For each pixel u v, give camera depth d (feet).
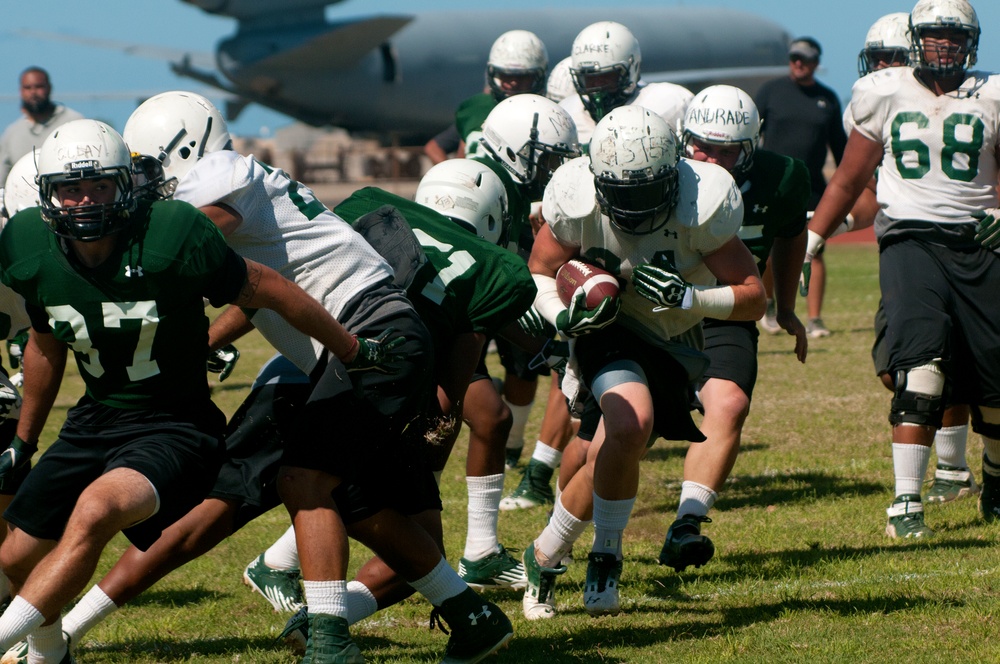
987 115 42.01
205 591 39.14
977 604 33.86
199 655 32.35
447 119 276.41
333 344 27.45
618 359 34.32
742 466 55.88
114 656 32.30
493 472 38.29
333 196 268.82
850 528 44.42
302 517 27.96
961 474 48.16
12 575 28.22
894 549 41.01
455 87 271.49
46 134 72.95
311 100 271.08
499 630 29.89
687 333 36.63
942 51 41.78
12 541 28.02
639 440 32.71
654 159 31.78
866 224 52.95
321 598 27.61
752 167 41.24
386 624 35.27
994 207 42.70
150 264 26.12
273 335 29.96
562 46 271.49
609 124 32.19
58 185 25.62
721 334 39.93
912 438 42.73
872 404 69.56
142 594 38.73
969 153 42.06
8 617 25.58
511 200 43.45
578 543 44.78
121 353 26.94
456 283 32.32
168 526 28.55
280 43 266.98
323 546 27.78
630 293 34.40
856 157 43.62
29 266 26.48
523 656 31.42
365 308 29.25
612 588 33.91
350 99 270.05
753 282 34.19
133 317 26.50
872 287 132.46
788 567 39.40
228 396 78.02
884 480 52.19
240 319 31.91
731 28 288.30
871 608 34.27
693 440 35.29
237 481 30.76
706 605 35.91
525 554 35.68
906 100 42.73
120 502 26.12
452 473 56.54
